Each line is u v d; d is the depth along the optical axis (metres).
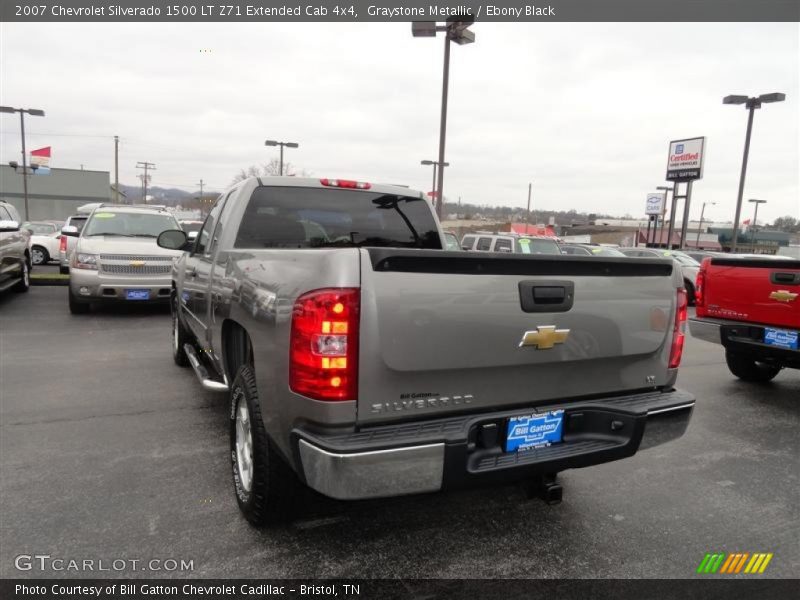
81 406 4.90
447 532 3.03
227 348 3.61
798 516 3.33
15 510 3.08
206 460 3.81
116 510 3.11
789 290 5.32
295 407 2.33
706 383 6.54
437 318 2.35
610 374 2.90
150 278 9.25
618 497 3.51
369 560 2.75
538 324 2.59
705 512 3.35
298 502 2.80
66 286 13.14
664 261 3.00
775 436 4.73
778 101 21.81
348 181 4.23
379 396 2.30
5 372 5.95
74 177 73.81
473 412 2.54
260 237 3.95
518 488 3.57
